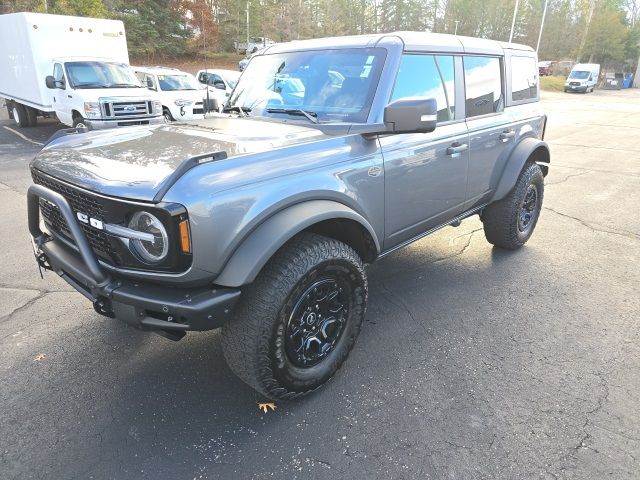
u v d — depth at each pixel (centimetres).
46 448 245
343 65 333
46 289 414
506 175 457
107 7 3212
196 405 278
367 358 321
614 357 324
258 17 4412
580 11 6712
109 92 1127
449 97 376
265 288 242
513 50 475
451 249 520
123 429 259
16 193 729
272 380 256
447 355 325
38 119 1645
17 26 1247
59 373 304
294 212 250
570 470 232
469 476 229
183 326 225
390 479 228
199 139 279
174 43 3725
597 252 513
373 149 303
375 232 318
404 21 6431
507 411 272
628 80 5466
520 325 363
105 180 229
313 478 229
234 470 233
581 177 876
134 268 234
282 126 316
